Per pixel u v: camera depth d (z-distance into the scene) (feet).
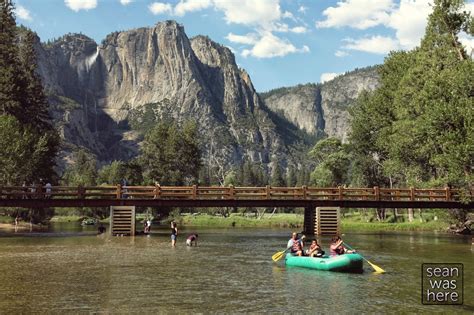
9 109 218.79
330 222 151.74
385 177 289.33
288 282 64.64
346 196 150.82
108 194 142.20
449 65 150.00
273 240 139.54
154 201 143.23
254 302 52.13
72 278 65.87
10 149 197.26
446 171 159.84
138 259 87.45
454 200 149.59
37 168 217.15
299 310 48.65
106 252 98.48
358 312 47.98
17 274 68.90
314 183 356.59
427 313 47.91
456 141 129.18
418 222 227.81
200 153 368.68
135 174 367.45
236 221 268.00
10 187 136.05
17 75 225.35
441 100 134.41
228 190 145.69
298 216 351.05
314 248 81.15
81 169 623.36
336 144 347.56
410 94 163.43
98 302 51.42
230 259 89.45
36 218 233.76
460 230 170.81
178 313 47.16
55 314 46.32
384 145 202.39
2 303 50.57
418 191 154.10
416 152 159.63
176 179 347.36
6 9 237.25
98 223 309.83
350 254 74.59
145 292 56.95
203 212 406.00
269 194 147.43
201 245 119.65
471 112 125.80
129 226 143.23
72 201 139.74
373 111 206.80
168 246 114.32
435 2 154.30
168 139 355.56
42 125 246.47
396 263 84.07
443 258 90.89
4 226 194.39
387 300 53.57
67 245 113.80
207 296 55.01
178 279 66.23
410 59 185.88
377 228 210.18
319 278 68.39
